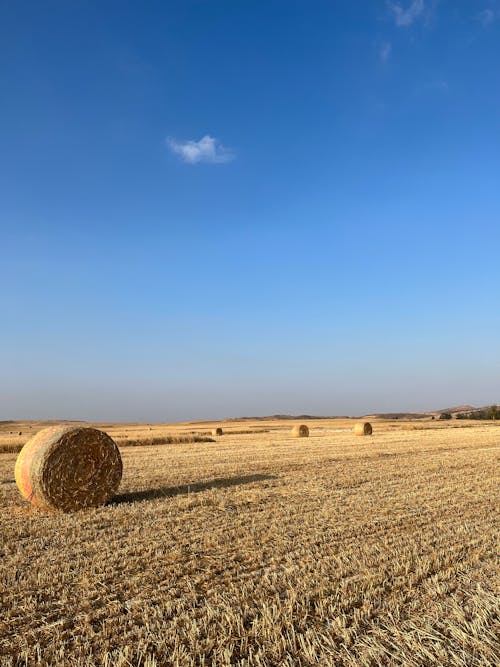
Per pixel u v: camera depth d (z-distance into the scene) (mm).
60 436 12273
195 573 7355
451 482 15008
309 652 5121
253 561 7871
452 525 10000
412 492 13453
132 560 7934
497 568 7586
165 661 5012
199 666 4953
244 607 6098
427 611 6102
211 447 31047
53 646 5301
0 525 10539
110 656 5086
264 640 5391
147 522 10414
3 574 7398
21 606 6293
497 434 40438
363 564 7637
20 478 12242
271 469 18359
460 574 7316
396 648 5191
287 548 8508
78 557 8172
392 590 6703
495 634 5438
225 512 11242
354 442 32281
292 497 12891
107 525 10391
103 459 12758
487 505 11812
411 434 42625
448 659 4980
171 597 6496
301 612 6020
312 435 46250
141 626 5730
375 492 13516
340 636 5496
